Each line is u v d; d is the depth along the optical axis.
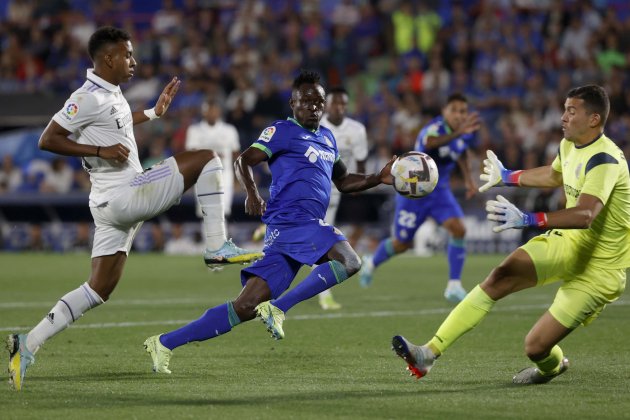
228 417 19.20
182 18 96.44
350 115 81.75
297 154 25.30
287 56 90.38
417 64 85.50
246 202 24.59
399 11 90.31
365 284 47.78
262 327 34.12
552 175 24.59
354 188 26.36
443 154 42.88
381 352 28.61
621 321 36.25
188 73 89.06
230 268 62.09
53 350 28.66
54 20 98.25
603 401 21.06
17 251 79.88
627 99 76.81
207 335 24.45
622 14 93.25
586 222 21.62
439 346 22.73
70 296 23.69
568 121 22.62
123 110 24.17
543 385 23.19
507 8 90.69
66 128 23.30
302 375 24.48
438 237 76.12
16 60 94.44
